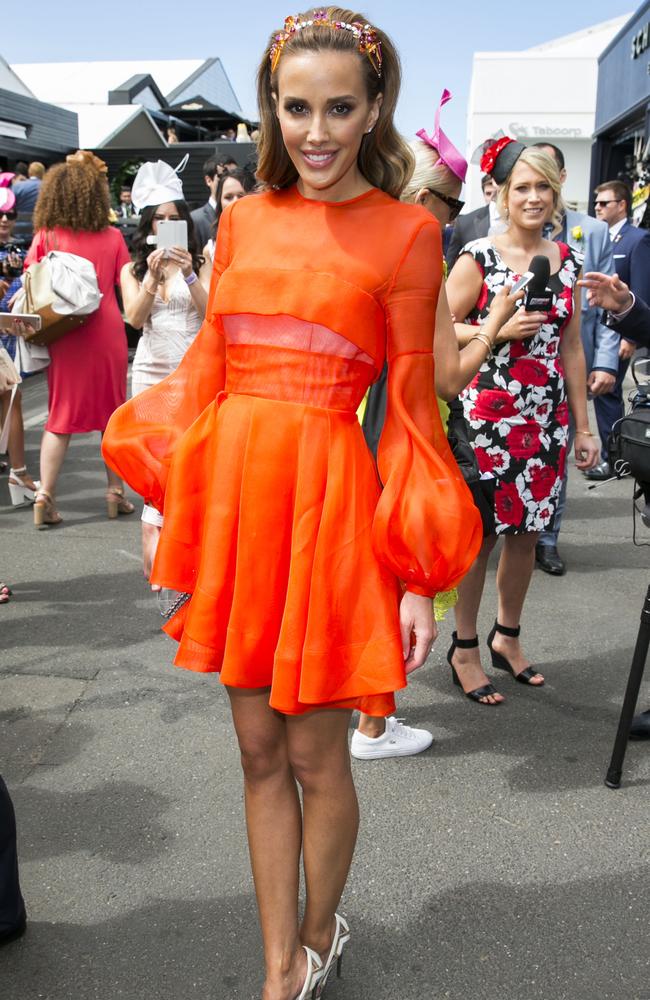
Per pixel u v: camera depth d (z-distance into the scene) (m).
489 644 3.77
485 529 3.34
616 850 2.69
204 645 1.88
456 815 2.84
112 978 2.21
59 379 5.37
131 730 3.30
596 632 4.19
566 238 4.84
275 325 1.79
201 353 2.02
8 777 3.01
